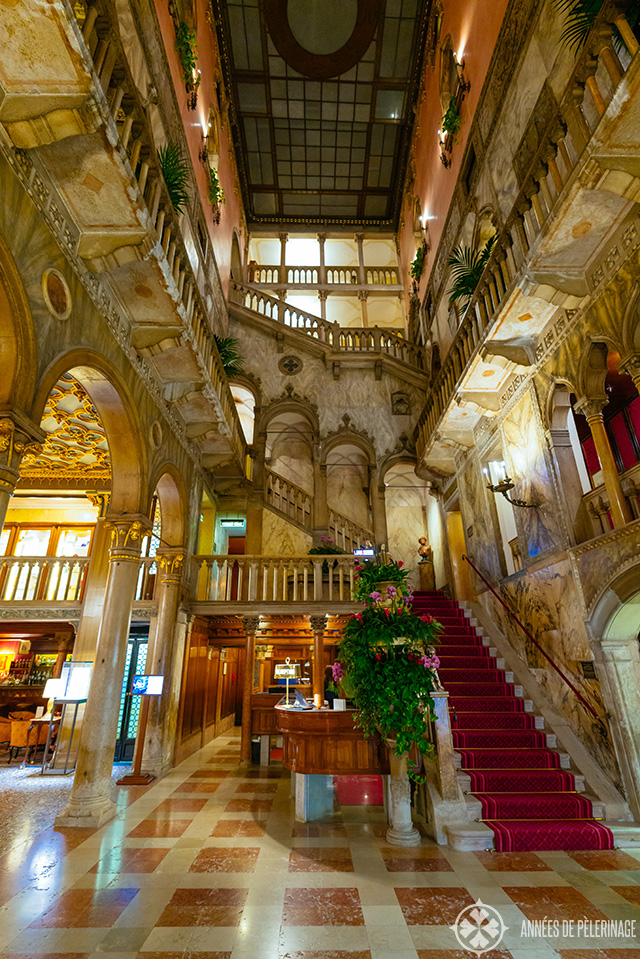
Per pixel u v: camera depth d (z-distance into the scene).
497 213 9.17
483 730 6.55
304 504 13.91
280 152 18.23
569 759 6.03
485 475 9.64
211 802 6.32
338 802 6.45
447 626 9.40
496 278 6.91
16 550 12.55
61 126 4.00
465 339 8.42
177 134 9.70
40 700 11.56
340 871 4.17
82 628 9.56
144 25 8.10
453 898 3.67
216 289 13.41
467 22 11.20
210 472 12.09
